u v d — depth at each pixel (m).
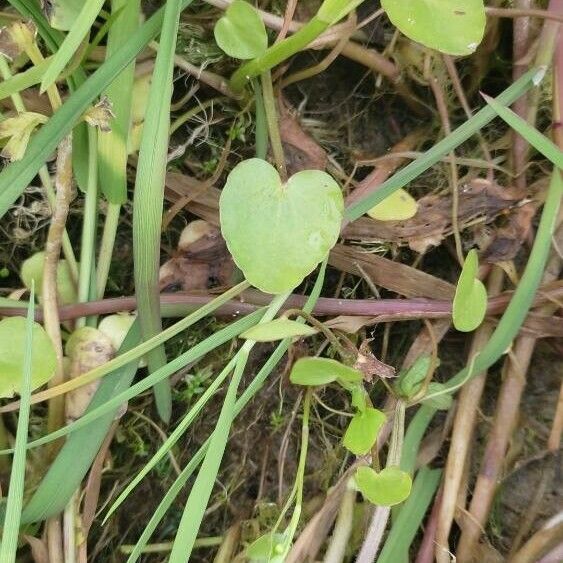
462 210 0.24
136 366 0.22
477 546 0.24
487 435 0.26
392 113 0.27
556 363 0.26
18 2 0.21
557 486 0.25
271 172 0.20
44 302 0.22
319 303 0.24
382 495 0.21
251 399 0.25
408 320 0.26
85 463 0.21
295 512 0.21
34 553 0.21
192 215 0.25
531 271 0.23
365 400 0.22
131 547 0.24
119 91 0.21
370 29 0.25
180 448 0.25
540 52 0.24
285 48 0.22
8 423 0.23
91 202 0.22
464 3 0.20
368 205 0.22
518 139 0.25
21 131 0.20
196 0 0.24
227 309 0.23
